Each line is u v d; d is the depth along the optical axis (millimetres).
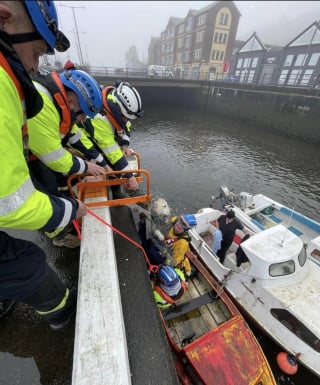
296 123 16484
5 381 1453
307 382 3742
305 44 19766
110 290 1413
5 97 779
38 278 1247
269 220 6902
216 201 9867
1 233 1164
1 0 698
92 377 1041
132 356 1414
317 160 13438
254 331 4402
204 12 37219
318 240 5016
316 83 16609
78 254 2334
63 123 1707
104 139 2402
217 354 2930
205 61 39719
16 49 822
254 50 26203
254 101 20766
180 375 2922
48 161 1663
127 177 2400
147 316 1641
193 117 26125
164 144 16984
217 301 3852
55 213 977
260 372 2910
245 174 12117
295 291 3891
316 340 3455
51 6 778
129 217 2541
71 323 1728
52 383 1442
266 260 3865
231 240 5105
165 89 30922
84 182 2293
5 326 1741
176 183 11258
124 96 2342
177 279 2787
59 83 1587
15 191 797
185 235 3545
